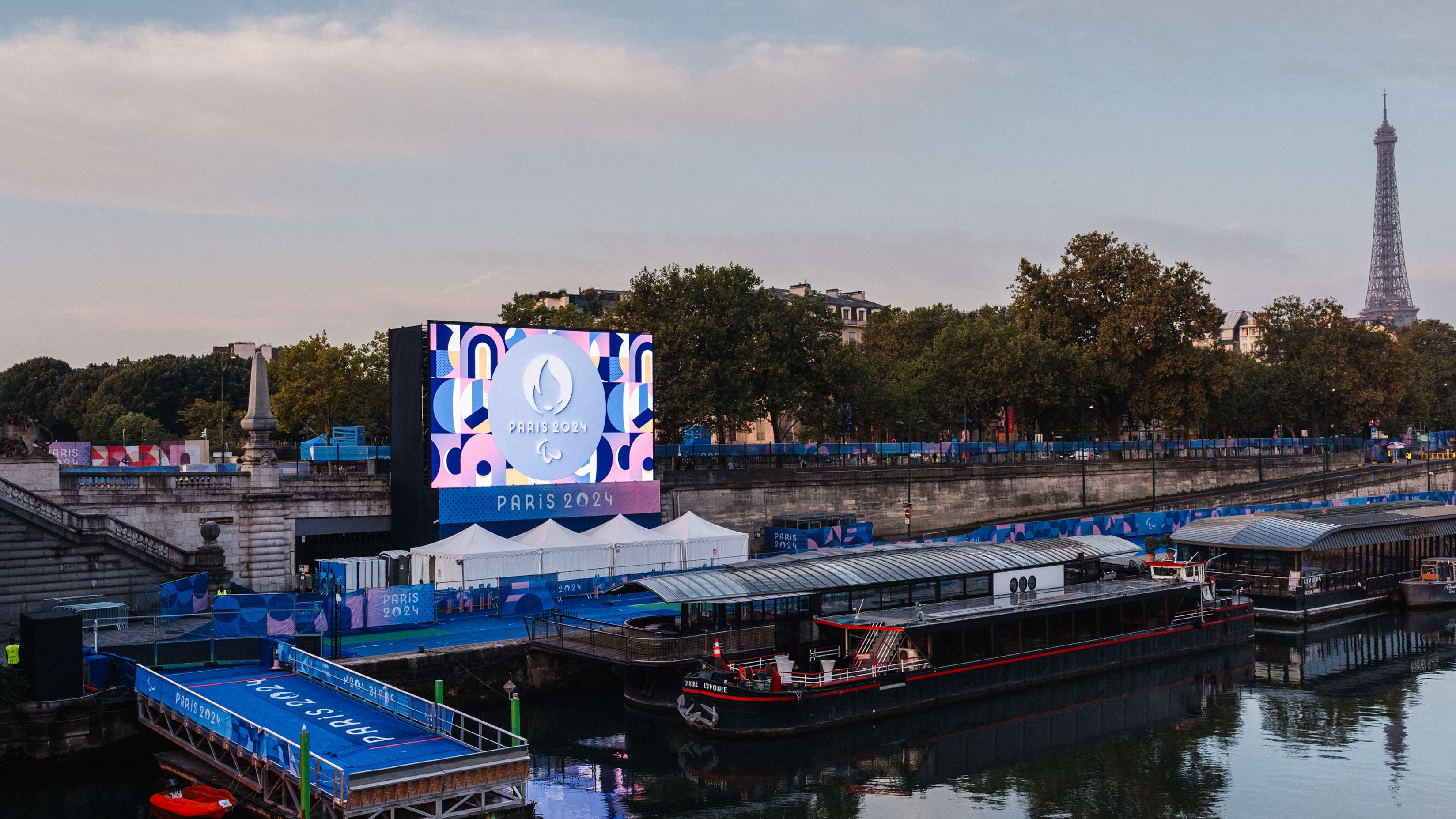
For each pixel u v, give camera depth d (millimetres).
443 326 62969
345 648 46875
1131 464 116875
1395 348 147250
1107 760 42281
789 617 49312
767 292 95250
